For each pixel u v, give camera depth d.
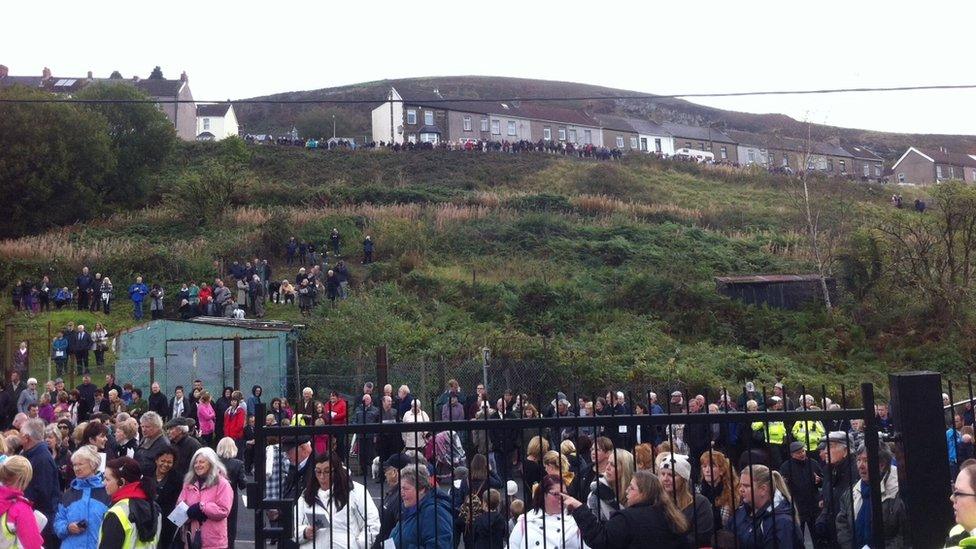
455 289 38.59
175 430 9.23
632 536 5.35
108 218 55.53
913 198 72.31
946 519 5.47
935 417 5.58
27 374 26.02
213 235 48.81
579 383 25.94
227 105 104.12
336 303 36.19
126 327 34.50
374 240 46.50
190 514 7.60
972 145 143.25
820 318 33.62
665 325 33.97
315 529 6.14
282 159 72.00
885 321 33.25
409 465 6.23
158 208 57.16
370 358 28.48
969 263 34.41
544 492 5.76
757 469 6.27
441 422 5.56
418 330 32.34
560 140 97.88
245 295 36.56
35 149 52.56
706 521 5.85
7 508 6.47
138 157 61.28
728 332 33.09
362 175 69.44
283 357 26.59
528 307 35.84
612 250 46.00
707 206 62.53
